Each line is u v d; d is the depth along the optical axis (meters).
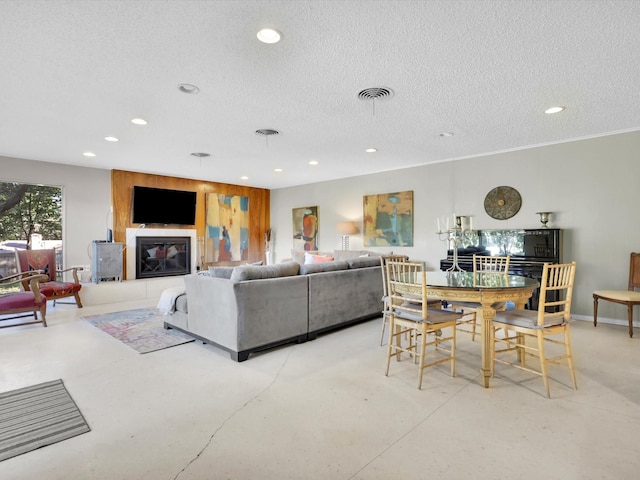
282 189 8.39
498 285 2.59
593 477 1.55
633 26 2.05
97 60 2.43
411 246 6.02
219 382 2.58
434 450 1.76
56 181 5.63
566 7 1.89
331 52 2.34
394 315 2.80
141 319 4.51
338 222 7.17
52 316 4.68
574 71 2.61
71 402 2.27
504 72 2.63
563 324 2.46
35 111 3.38
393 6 1.88
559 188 4.53
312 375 2.71
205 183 7.44
